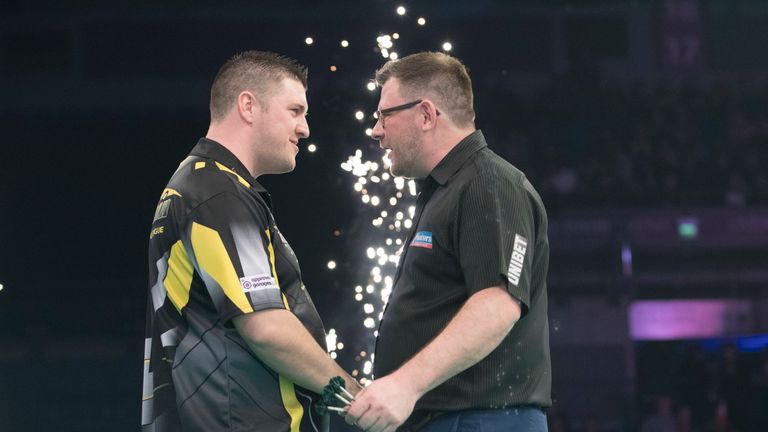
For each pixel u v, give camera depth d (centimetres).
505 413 485
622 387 1866
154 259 505
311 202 1989
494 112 2598
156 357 500
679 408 1866
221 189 489
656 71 2789
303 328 486
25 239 2477
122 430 1953
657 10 2800
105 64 2666
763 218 2217
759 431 1834
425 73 515
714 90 2703
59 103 2638
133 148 2583
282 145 527
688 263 2183
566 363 1919
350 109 1970
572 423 1817
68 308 2141
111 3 2680
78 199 2527
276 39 2645
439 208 497
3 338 2081
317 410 480
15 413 1947
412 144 516
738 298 2103
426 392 474
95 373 1995
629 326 1958
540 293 509
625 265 2125
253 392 484
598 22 2780
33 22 2670
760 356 1991
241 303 471
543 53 2761
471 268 471
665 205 2352
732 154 2594
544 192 2398
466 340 457
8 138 2583
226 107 523
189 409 483
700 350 1948
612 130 2606
